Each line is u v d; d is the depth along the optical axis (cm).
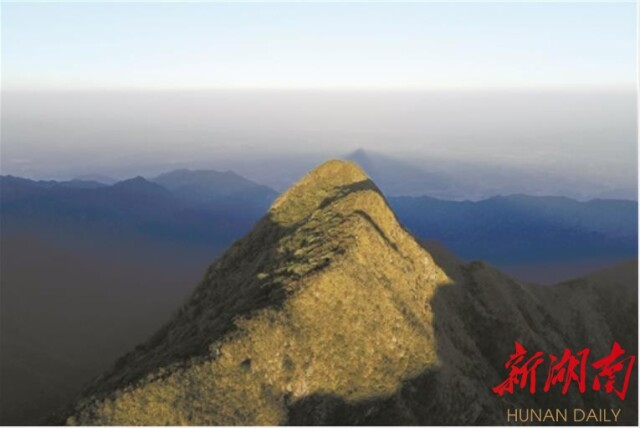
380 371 4612
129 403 3812
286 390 4225
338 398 4359
